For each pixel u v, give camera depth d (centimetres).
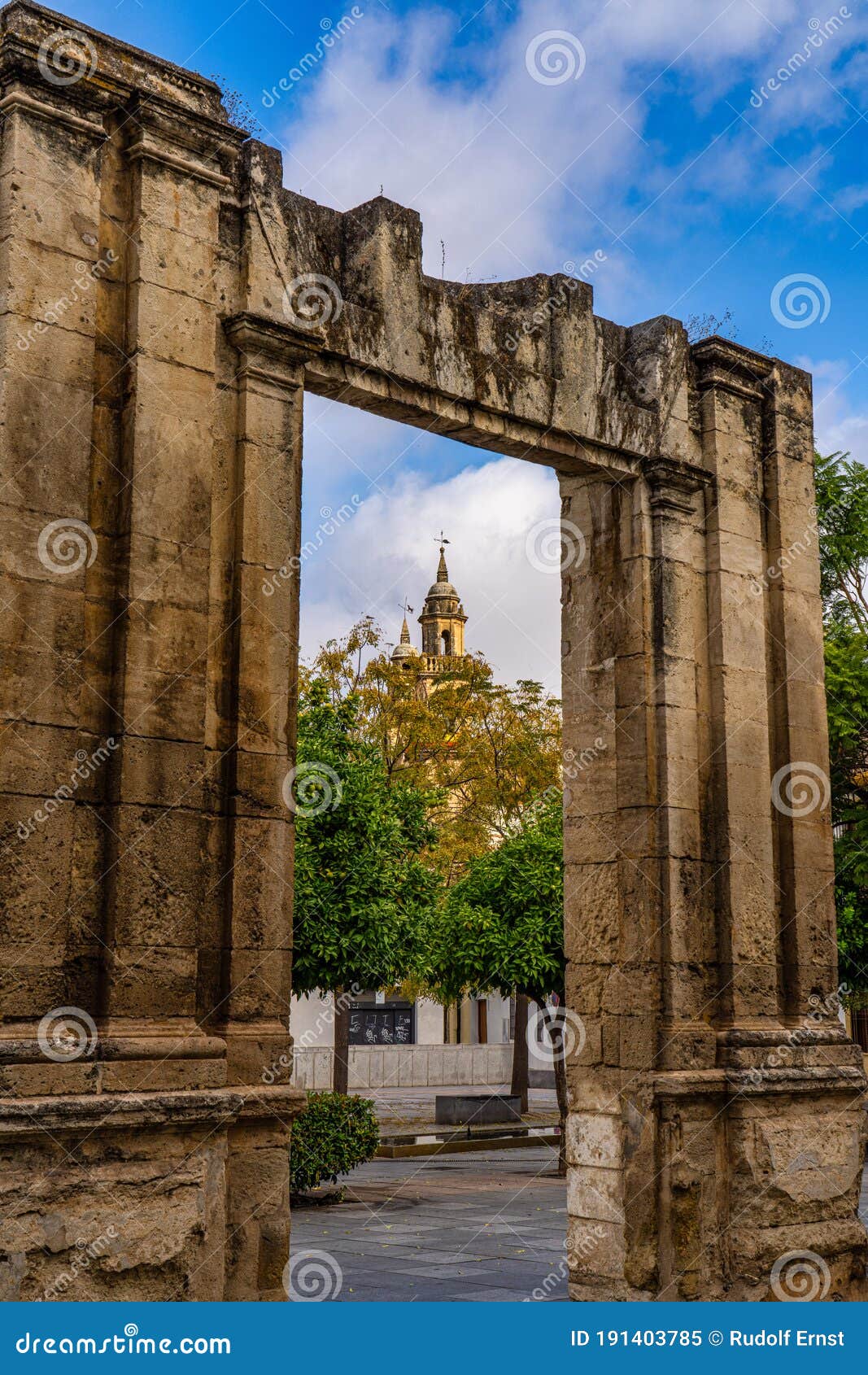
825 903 1202
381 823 1959
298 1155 1727
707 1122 1062
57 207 780
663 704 1105
